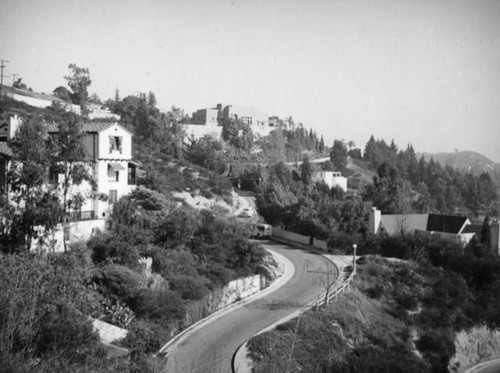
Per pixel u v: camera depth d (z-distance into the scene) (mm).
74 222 29938
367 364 23609
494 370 30328
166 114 101750
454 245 41875
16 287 16344
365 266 36625
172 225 31859
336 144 131750
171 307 23891
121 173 40031
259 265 33500
